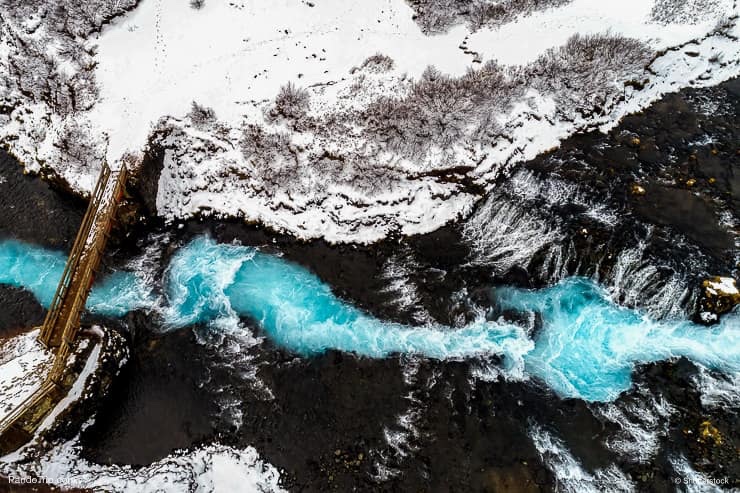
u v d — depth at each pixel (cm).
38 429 1580
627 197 1936
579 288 1844
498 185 2025
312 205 2038
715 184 1942
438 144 2050
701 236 1827
